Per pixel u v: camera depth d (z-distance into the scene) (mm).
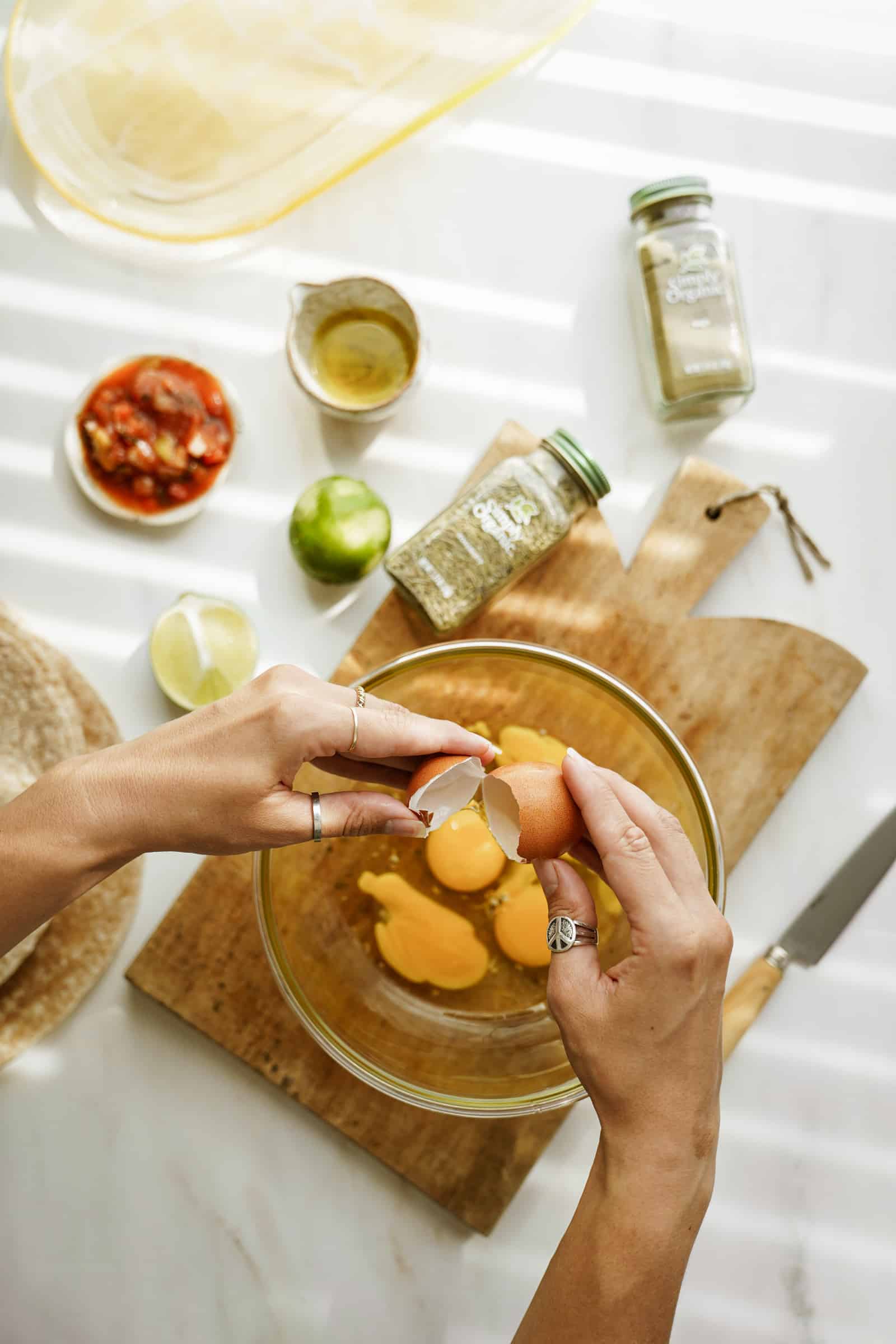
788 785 655
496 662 641
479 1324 656
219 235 679
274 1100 664
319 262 683
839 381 688
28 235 681
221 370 681
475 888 639
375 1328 658
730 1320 666
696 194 643
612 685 605
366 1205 662
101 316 682
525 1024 650
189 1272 661
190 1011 647
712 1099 521
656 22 681
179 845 535
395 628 661
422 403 680
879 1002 675
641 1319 509
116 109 670
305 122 676
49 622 677
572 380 684
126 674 676
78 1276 659
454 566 630
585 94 683
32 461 679
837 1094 673
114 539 678
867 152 688
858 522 685
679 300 650
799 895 671
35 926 539
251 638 662
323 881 653
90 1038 664
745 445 685
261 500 679
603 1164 521
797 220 688
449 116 683
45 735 650
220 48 671
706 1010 519
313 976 653
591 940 536
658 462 683
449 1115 635
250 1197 662
